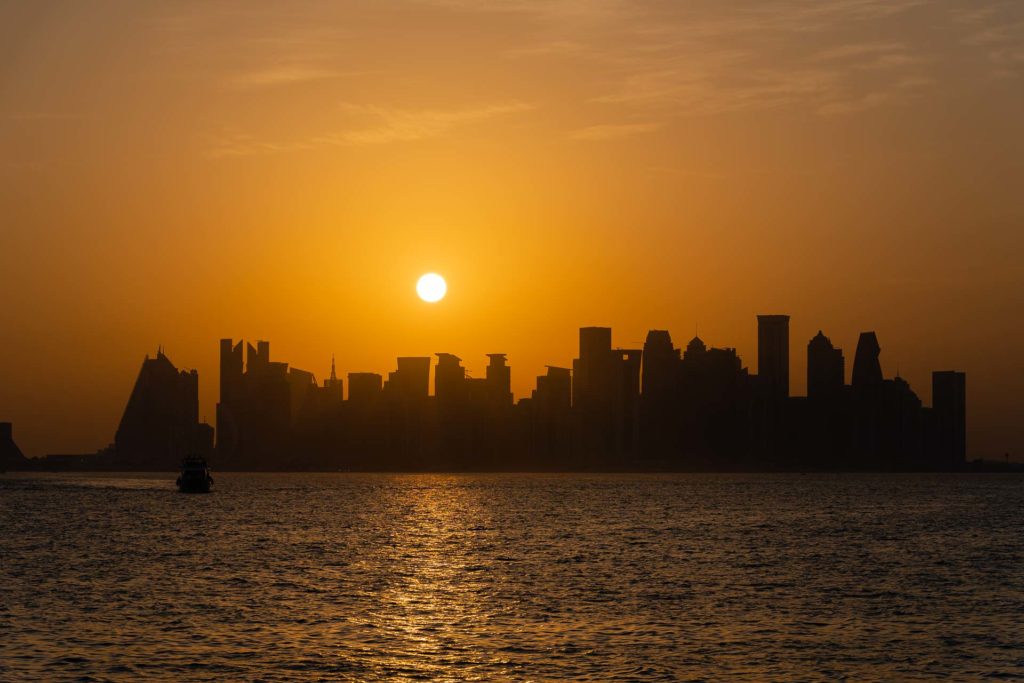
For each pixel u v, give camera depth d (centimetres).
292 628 11025
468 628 11056
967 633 10925
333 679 8881
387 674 9050
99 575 15512
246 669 9194
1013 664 9519
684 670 9238
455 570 16275
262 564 17050
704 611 12188
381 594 13500
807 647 10188
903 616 11925
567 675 9038
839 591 13900
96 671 9125
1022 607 12575
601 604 12694
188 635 10631
